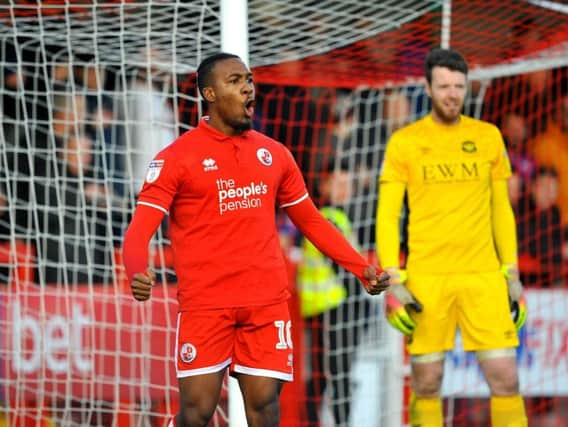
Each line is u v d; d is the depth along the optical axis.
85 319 26.69
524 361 28.19
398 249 23.09
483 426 28.00
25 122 27.33
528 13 27.55
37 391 26.47
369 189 31.80
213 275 18.03
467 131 22.98
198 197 17.95
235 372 18.50
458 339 27.77
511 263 23.33
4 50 29.47
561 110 32.22
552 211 31.58
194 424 18.28
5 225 28.64
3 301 26.55
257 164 18.20
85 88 28.50
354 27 27.41
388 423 27.44
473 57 29.44
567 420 28.28
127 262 17.25
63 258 26.77
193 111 30.77
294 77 30.17
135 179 30.38
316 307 28.05
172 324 27.33
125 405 26.75
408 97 32.16
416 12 27.09
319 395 27.73
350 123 32.34
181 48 27.70
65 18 26.36
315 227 18.91
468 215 22.78
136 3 25.11
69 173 30.28
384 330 27.83
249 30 27.23
